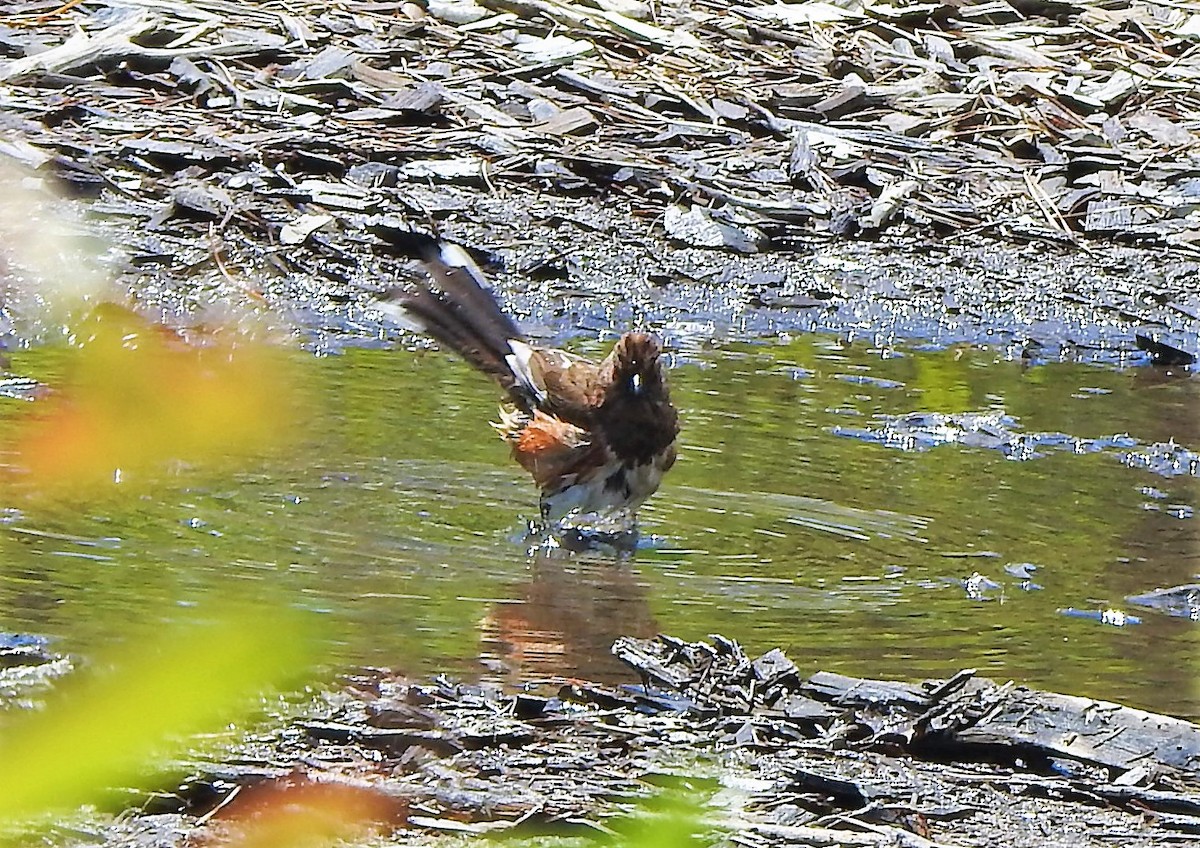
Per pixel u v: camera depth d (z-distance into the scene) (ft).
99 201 58.75
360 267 56.08
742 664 28.09
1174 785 25.25
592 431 35.68
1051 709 26.78
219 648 13.51
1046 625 31.17
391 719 25.50
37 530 33.14
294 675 26.20
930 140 69.87
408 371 46.96
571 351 50.42
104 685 13.50
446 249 38.14
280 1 75.87
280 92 67.72
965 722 26.40
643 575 32.96
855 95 71.36
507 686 27.22
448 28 74.69
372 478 37.65
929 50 77.15
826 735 26.20
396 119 67.31
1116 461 42.19
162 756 23.38
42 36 70.54
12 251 53.78
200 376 44.91
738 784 24.41
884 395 47.42
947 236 63.16
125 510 34.63
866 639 30.12
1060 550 35.50
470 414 43.01
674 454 36.70
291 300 52.90
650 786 24.11
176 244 56.18
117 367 45.29
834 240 62.18
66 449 37.58
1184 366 52.70
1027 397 48.03
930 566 34.27
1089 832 23.88
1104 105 72.69
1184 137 70.69
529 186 63.87
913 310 56.70
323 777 23.48
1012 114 71.41
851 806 24.31
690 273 58.59
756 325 54.60
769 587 32.63
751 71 74.23
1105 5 83.87
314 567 31.96
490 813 23.07
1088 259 61.57
